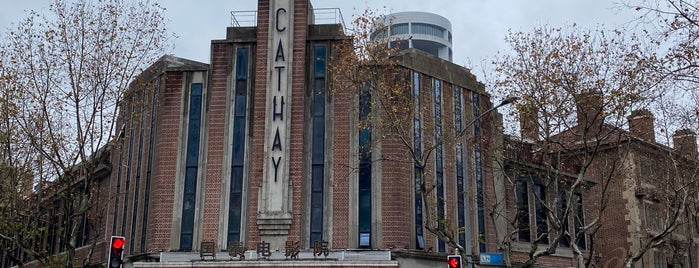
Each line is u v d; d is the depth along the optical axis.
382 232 32.62
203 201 33.91
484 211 36.34
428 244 33.41
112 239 21.62
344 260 30.84
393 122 27.94
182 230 33.69
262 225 32.81
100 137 27.19
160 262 31.31
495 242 36.25
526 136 30.20
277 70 34.81
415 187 33.78
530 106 26.64
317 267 30.67
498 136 35.84
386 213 32.84
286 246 31.50
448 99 36.19
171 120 35.28
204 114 35.28
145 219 35.16
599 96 26.80
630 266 25.53
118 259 21.56
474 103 37.06
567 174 37.47
